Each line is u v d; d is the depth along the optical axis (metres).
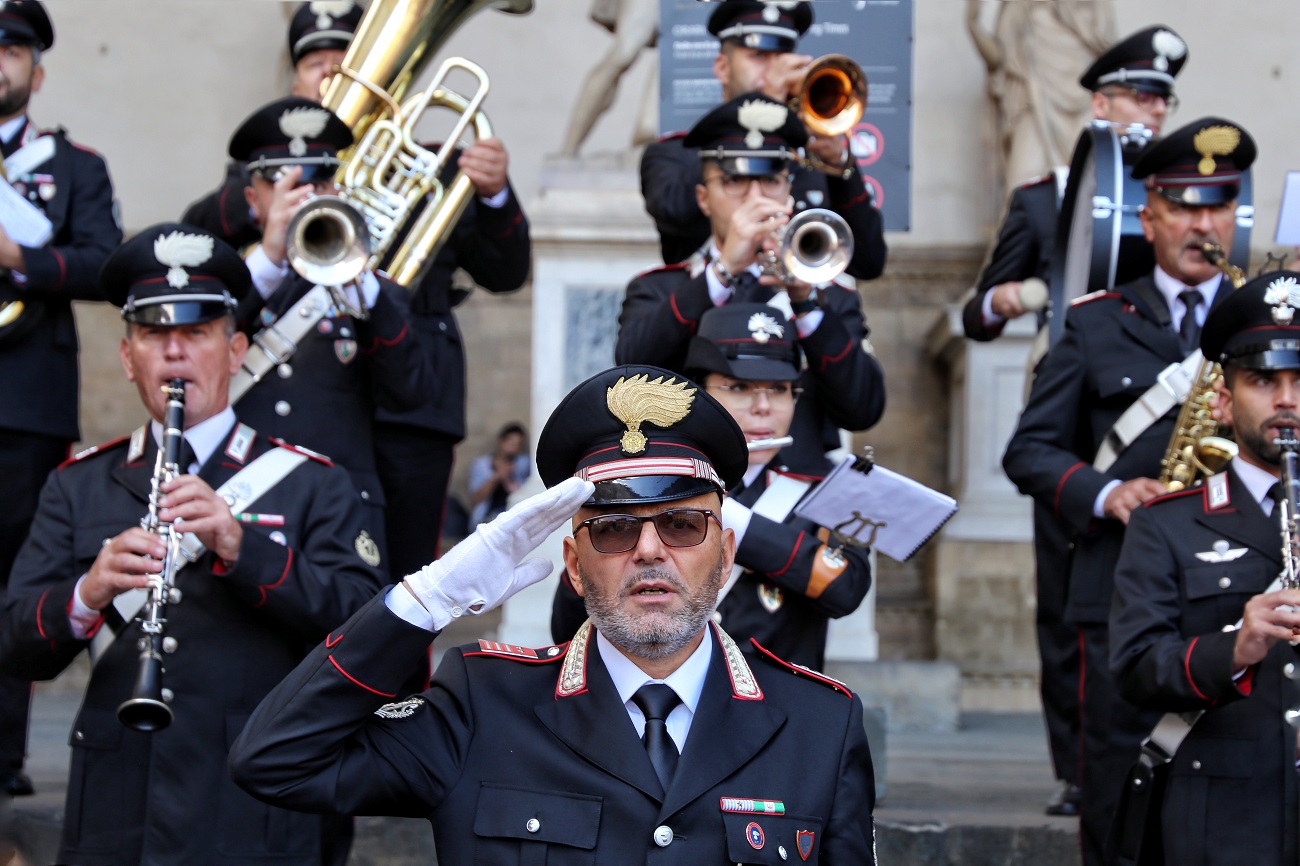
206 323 6.00
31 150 7.86
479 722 4.44
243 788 4.17
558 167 11.47
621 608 4.29
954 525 15.19
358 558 6.04
